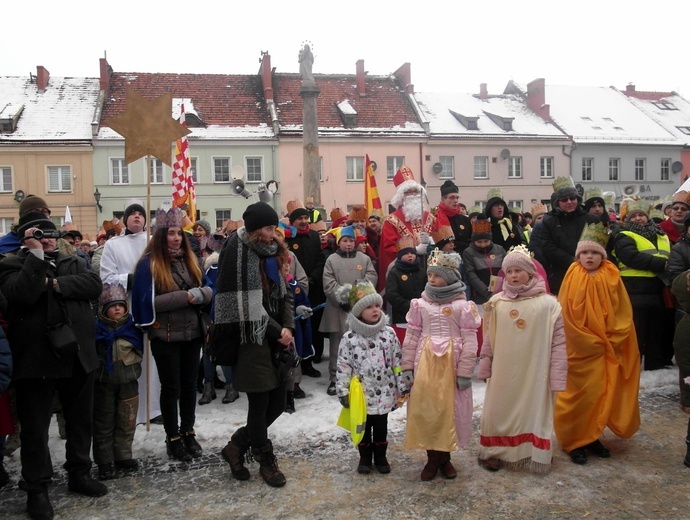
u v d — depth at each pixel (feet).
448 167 106.01
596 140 111.45
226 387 19.61
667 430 15.93
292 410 17.83
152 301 14.12
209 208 96.63
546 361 13.47
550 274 20.58
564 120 116.16
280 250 13.51
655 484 12.91
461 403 13.39
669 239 22.79
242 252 12.82
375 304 13.65
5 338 11.14
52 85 101.91
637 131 116.47
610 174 113.29
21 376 11.62
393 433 16.28
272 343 13.20
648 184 114.93
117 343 13.88
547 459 13.33
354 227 22.85
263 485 13.28
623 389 14.55
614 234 21.16
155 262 14.39
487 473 13.66
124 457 14.15
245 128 99.45
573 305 14.52
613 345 14.35
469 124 108.17
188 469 14.23
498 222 23.43
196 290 14.60
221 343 12.89
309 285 22.84
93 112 97.25
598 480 13.15
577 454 14.07
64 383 12.67
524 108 118.21
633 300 20.44
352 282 20.36
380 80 114.21
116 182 93.50
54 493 13.14
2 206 90.89
